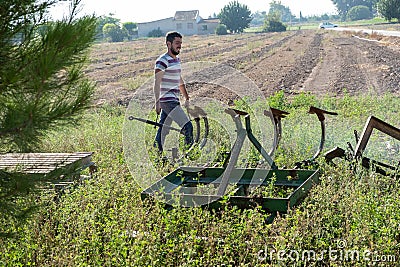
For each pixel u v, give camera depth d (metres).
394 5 84.38
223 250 5.46
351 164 7.61
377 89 19.86
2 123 4.14
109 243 5.57
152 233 5.63
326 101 15.54
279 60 33.25
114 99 19.22
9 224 5.39
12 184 4.54
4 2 4.18
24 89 4.11
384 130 7.77
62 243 5.77
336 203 6.46
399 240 5.60
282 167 8.00
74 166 4.99
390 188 7.04
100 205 6.61
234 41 61.19
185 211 6.16
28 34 4.27
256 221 5.81
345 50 38.66
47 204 6.71
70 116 4.27
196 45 56.50
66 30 4.12
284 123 11.84
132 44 67.06
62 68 4.15
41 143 4.38
